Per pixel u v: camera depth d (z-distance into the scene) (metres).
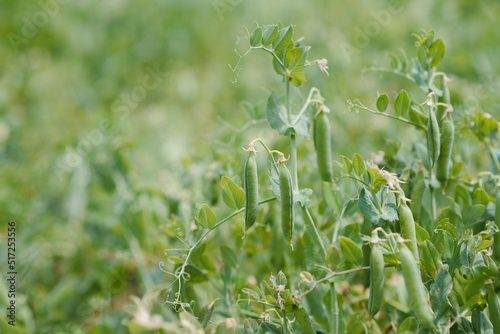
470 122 1.38
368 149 1.68
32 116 2.42
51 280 1.68
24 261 1.63
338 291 1.36
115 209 1.64
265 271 1.42
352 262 1.27
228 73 2.61
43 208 1.80
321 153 1.30
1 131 2.09
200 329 1.23
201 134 2.15
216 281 1.36
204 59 2.92
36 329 1.50
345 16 2.90
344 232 1.32
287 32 1.27
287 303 1.25
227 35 2.99
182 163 1.59
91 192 1.75
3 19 3.09
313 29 2.71
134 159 1.84
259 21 2.94
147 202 1.62
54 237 1.72
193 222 1.36
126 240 1.59
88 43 2.99
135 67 2.89
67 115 2.48
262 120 1.48
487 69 2.17
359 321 1.33
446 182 1.33
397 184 1.24
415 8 2.80
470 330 1.26
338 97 1.85
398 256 1.23
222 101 2.48
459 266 1.27
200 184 1.54
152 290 1.34
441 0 2.84
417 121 1.31
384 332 1.36
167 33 2.98
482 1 2.91
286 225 1.25
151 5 3.12
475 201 1.34
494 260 1.27
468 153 1.47
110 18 3.11
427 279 1.29
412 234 1.23
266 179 1.43
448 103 1.33
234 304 1.35
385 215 1.25
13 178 1.89
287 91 1.29
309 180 1.49
